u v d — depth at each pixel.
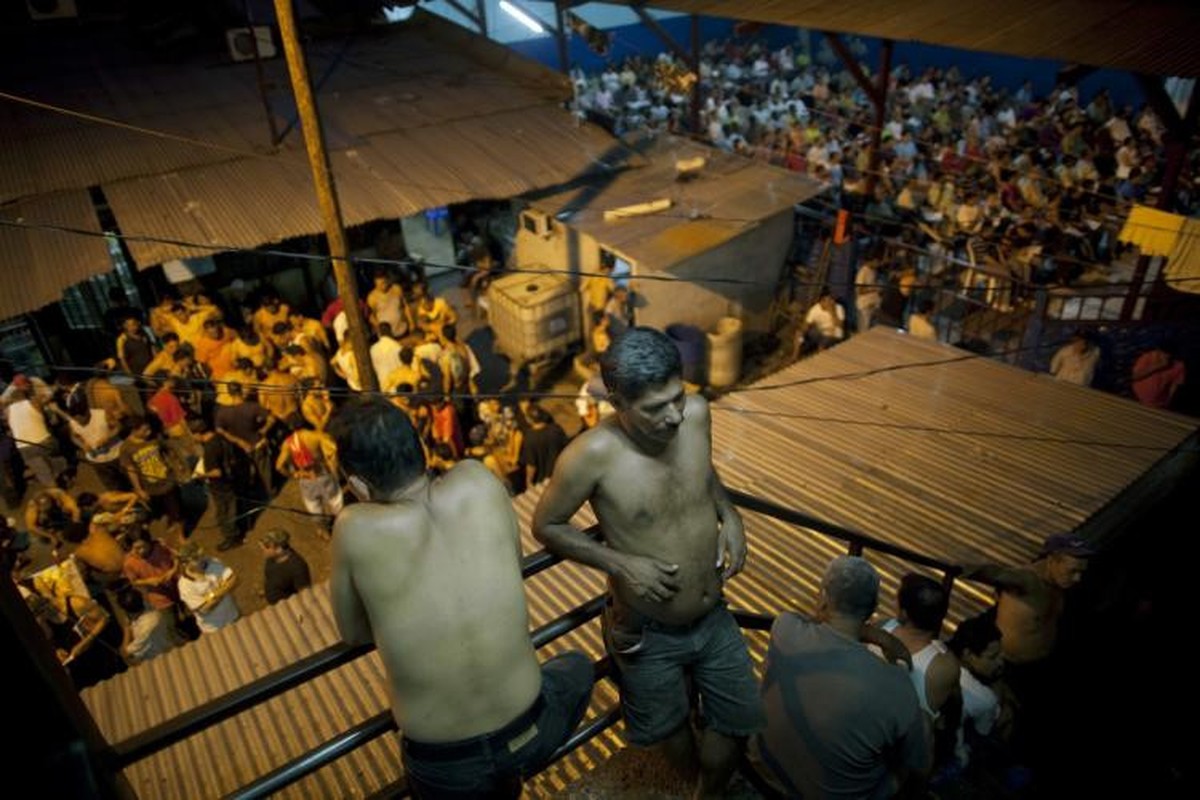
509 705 1.99
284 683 1.94
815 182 13.55
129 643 7.71
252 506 10.96
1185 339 10.59
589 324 13.66
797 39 29.16
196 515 10.98
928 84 23.67
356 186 12.27
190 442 10.97
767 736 3.01
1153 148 17.78
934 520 6.59
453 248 16.62
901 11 12.58
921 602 3.71
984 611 5.70
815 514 6.68
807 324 13.13
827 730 2.81
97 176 12.14
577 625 2.49
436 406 10.52
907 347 9.49
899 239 14.99
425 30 19.39
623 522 2.20
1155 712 6.85
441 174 12.80
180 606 8.31
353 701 5.02
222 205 11.62
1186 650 7.34
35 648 1.33
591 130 14.88
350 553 1.79
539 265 14.44
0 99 14.70
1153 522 8.58
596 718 2.59
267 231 11.12
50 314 12.91
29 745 1.24
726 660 2.50
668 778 2.95
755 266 13.84
